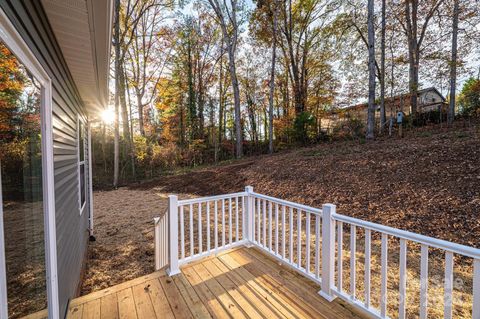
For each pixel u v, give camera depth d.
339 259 2.03
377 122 13.66
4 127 1.12
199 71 17.58
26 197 1.35
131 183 12.18
